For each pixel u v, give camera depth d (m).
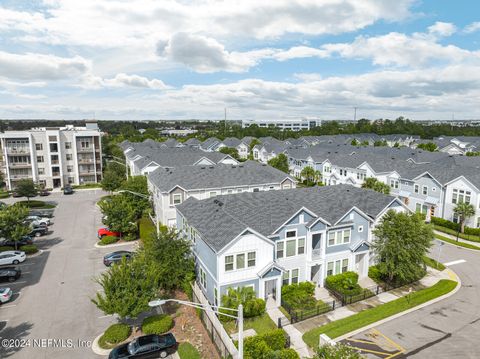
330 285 29.91
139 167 65.19
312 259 30.02
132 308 22.88
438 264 35.34
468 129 189.12
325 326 24.41
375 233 31.20
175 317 26.30
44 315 26.30
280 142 122.94
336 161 76.06
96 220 52.31
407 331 23.78
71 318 25.92
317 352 17.25
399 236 29.72
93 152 83.94
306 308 26.80
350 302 27.97
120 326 23.83
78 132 82.06
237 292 25.02
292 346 22.30
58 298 28.78
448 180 49.12
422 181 53.53
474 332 23.67
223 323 24.83
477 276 33.06
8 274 31.58
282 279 29.30
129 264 24.75
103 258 36.88
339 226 30.98
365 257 33.00
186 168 53.12
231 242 25.22
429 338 23.02
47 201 65.62
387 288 30.50
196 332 24.27
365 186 56.81
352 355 16.08
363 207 35.19
